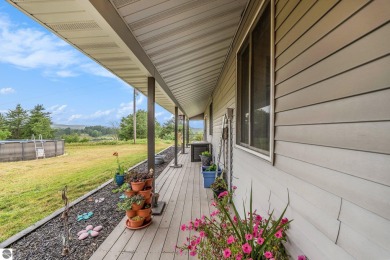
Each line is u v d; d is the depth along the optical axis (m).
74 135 23.95
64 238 2.31
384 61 0.67
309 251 1.06
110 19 1.49
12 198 4.46
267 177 1.73
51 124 26.66
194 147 8.59
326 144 0.95
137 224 2.72
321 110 0.99
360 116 0.76
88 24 1.61
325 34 0.96
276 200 1.52
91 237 2.58
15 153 10.78
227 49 3.50
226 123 3.97
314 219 1.03
